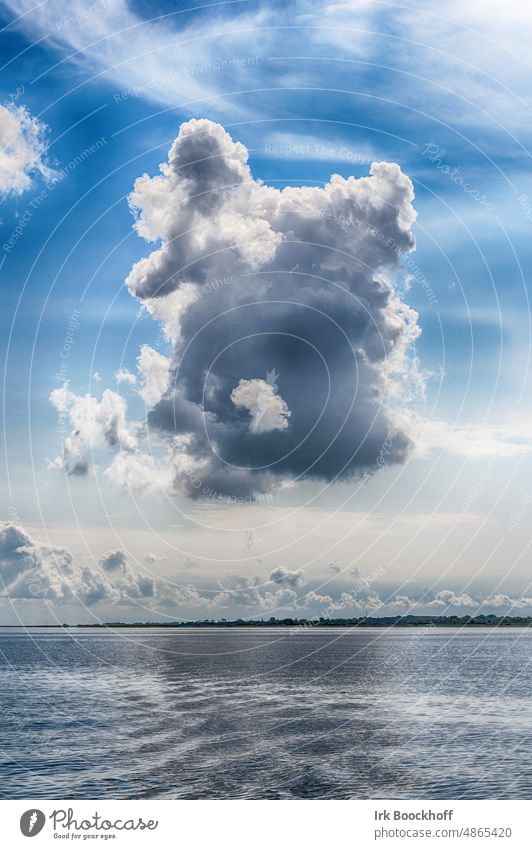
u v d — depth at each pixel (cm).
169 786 3894
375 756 4488
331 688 7625
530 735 5131
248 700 6681
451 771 4172
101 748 4666
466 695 7150
